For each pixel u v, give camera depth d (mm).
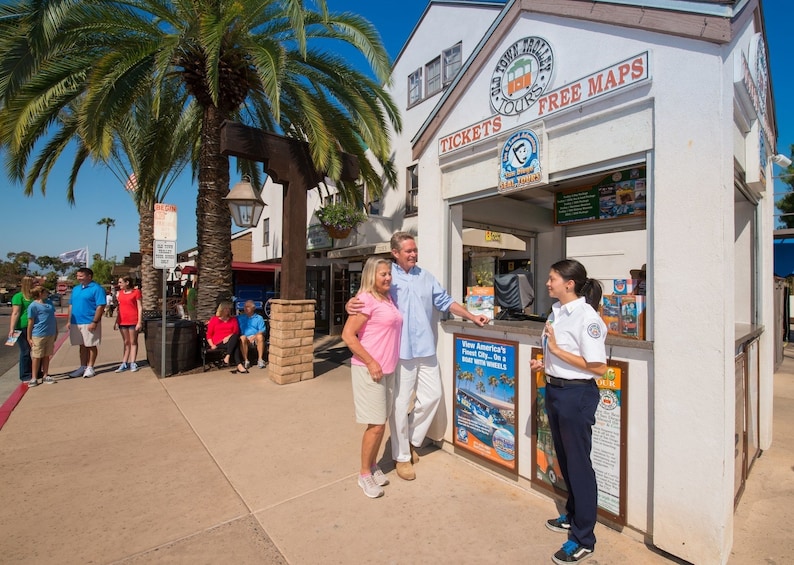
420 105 12312
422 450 3885
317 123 6637
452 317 3859
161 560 2377
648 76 2455
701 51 2273
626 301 2707
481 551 2449
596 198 4578
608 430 2658
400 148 12867
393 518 2791
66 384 6355
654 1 2408
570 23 2873
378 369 2973
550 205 5297
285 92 8422
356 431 4371
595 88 2719
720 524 2191
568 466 2428
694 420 2268
